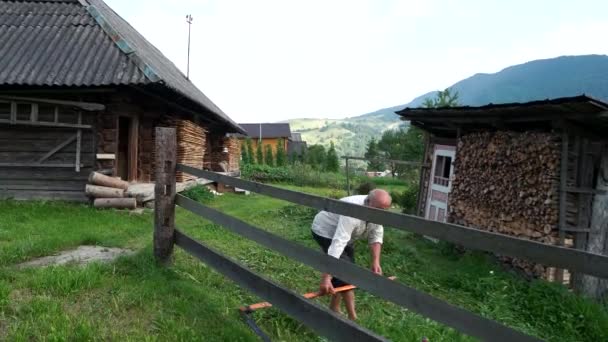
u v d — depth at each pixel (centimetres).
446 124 1053
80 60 1005
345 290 407
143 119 1180
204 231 778
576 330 559
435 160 1168
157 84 952
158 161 490
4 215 774
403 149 2758
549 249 177
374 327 411
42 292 378
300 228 966
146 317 355
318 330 293
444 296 620
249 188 379
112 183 966
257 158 4184
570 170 746
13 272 420
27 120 966
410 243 985
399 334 404
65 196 984
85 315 343
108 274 440
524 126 863
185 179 1333
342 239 379
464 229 211
